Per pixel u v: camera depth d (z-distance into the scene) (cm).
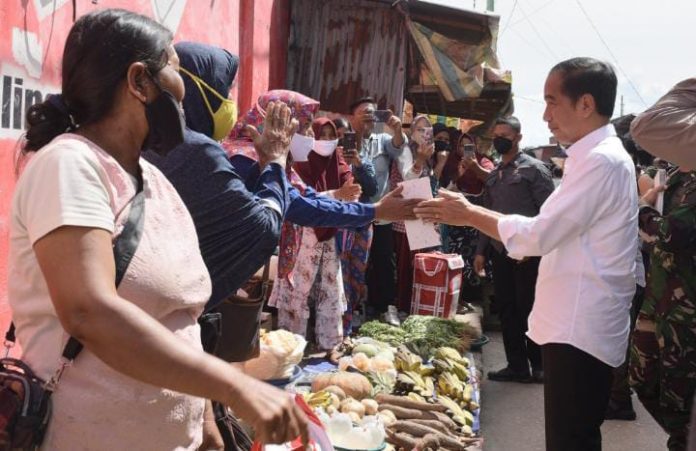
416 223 360
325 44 864
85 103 167
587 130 322
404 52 870
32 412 151
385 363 508
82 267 142
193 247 179
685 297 358
